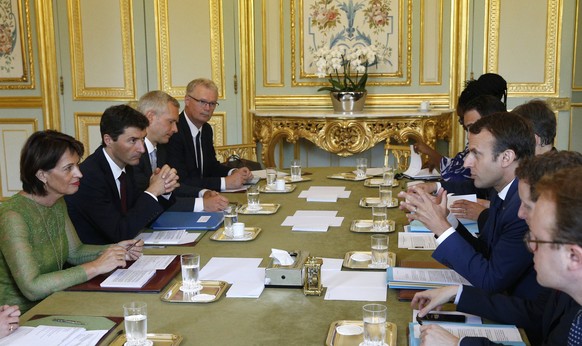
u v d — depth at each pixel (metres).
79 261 2.52
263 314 1.88
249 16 6.05
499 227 2.07
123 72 6.16
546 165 1.58
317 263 2.09
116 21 6.11
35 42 6.21
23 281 2.13
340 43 5.97
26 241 2.21
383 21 5.87
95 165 2.85
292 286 2.10
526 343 1.66
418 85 5.90
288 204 3.34
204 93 4.07
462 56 5.77
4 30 6.25
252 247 2.56
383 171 4.04
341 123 5.60
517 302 1.82
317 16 5.96
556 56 5.62
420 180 3.95
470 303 1.83
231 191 3.74
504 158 2.13
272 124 5.87
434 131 5.62
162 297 2.01
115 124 2.85
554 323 1.62
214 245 2.61
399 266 2.29
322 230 2.79
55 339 1.72
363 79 5.72
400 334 1.75
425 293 1.88
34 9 6.17
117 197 2.94
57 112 6.30
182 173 3.96
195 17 6.05
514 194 2.04
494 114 2.20
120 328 1.79
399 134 5.59
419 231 2.74
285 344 1.68
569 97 5.64
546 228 1.32
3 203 2.30
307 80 6.07
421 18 5.80
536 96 5.70
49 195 2.34
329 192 3.60
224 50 6.07
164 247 2.58
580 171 1.33
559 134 5.71
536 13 5.61
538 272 1.36
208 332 1.76
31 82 6.29
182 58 6.11
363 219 2.98
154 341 1.69
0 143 6.41
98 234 2.87
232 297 2.02
